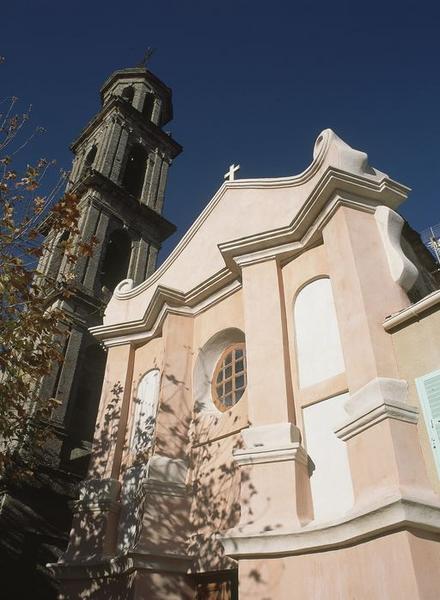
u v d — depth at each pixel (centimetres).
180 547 981
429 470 683
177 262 1436
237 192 1340
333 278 923
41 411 1057
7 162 981
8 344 964
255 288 1064
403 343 789
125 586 982
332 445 823
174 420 1124
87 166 3297
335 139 1062
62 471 1867
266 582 745
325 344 920
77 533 1163
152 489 1024
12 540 1667
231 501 945
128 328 1402
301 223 1035
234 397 1098
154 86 3959
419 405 731
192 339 1248
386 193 988
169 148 3634
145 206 3081
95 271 2641
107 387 1360
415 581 582
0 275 927
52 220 1006
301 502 788
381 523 636
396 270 886
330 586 689
